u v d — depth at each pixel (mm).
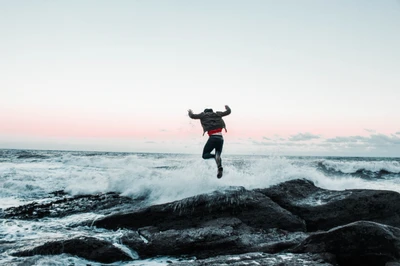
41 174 14172
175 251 5859
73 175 14102
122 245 5969
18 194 11219
